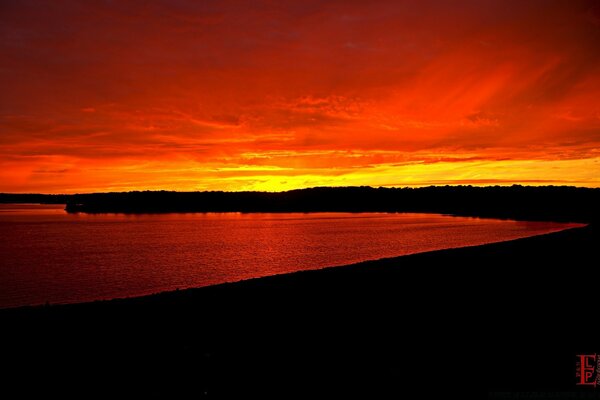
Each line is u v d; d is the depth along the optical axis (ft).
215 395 23.79
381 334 33.63
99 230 306.96
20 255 162.30
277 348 30.83
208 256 155.12
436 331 34.04
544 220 355.77
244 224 372.58
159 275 112.78
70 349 30.53
